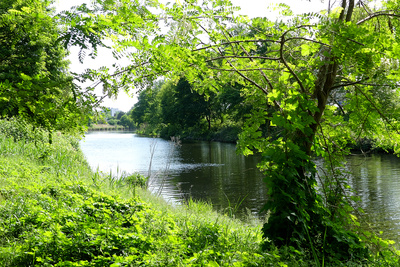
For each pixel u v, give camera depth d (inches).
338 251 179.6
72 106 101.7
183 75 152.4
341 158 234.2
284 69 211.3
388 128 224.4
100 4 109.7
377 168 758.5
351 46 144.3
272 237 178.9
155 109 3112.7
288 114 173.9
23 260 149.6
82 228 181.0
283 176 171.6
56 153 531.5
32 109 90.7
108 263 144.6
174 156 1192.2
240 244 203.5
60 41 88.8
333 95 240.7
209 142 1975.9
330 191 215.5
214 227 230.4
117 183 427.5
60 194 271.4
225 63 206.5
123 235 175.8
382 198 496.7
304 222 170.4
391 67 155.9
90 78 109.2
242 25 181.2
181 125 2549.2
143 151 1413.6
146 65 148.5
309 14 145.6
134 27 114.1
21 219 191.6
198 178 725.3
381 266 175.2
